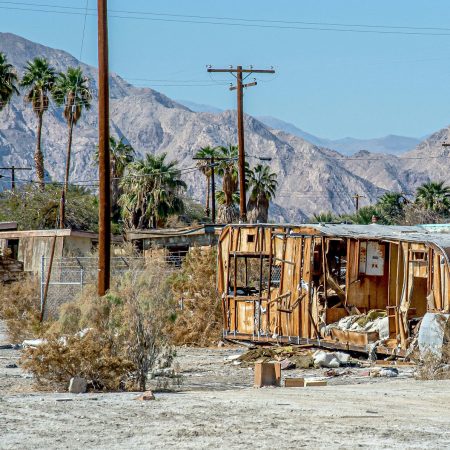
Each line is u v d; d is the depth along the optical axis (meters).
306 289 63.94
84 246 133.12
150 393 37.28
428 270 56.81
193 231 127.81
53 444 25.89
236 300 69.44
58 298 80.69
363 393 39.88
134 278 48.75
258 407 33.97
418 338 54.44
